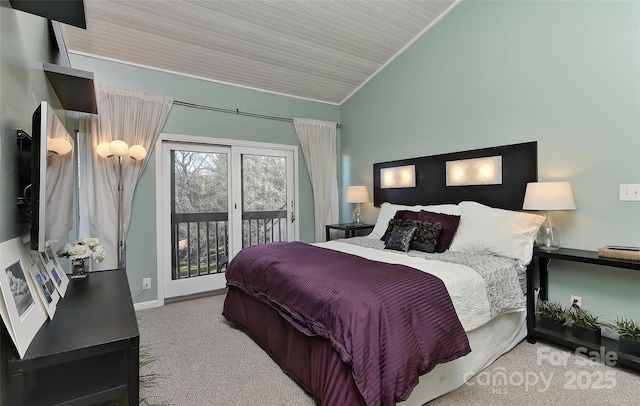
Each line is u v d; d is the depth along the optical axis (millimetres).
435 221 2834
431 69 3451
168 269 3510
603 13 2209
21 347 918
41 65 1686
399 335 1370
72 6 1222
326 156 4633
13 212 1118
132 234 3234
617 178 2166
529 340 2285
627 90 2111
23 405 904
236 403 1673
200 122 3650
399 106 3859
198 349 2289
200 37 3096
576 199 2367
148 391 1775
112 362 1182
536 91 2582
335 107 4836
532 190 2355
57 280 1481
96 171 2975
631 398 1647
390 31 3428
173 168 3547
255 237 4117
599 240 2256
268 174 4219
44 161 1075
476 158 3020
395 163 3912
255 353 2225
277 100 4262
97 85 2975
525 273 2283
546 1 2510
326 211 4613
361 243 3094
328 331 1469
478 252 2520
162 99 3348
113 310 1280
